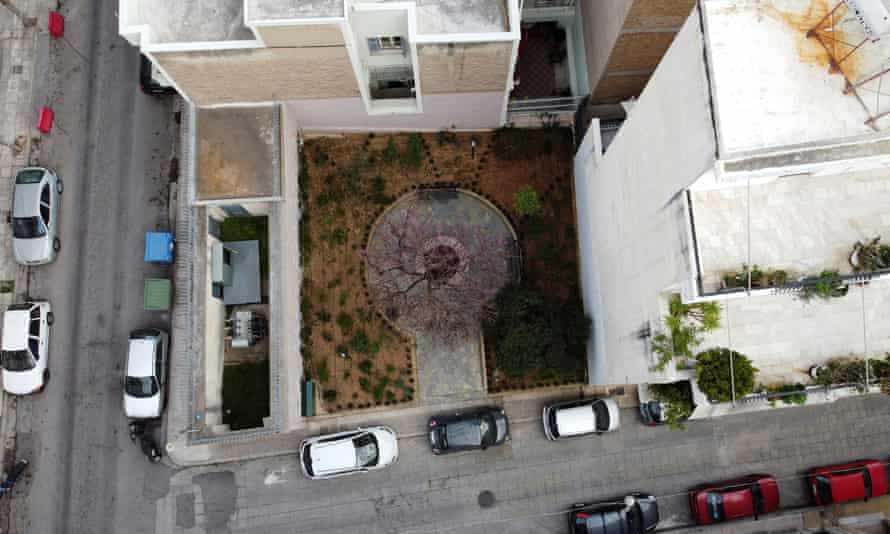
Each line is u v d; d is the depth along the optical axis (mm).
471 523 21016
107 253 22484
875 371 12586
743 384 12320
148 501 21094
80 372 21828
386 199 22312
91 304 22188
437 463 21266
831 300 13164
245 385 21453
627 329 16484
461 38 15953
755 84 9781
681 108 11070
